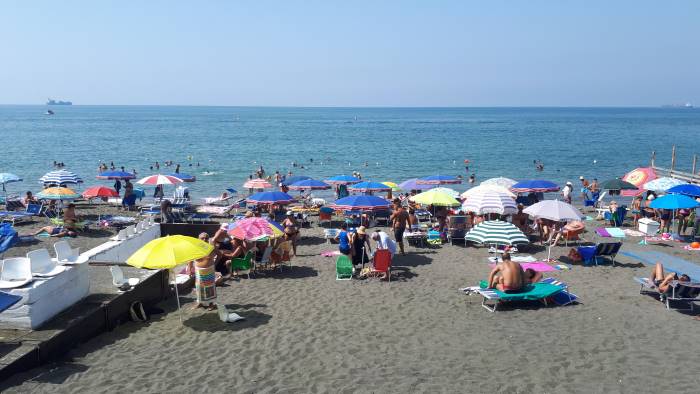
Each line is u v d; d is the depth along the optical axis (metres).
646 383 8.28
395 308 11.72
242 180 41.69
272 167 50.62
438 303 12.05
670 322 10.87
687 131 118.06
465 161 52.38
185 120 177.75
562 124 156.62
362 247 14.16
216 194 34.91
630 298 12.38
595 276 14.25
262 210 23.81
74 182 24.03
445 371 8.69
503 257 11.95
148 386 8.13
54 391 7.89
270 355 9.29
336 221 23.50
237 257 14.20
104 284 11.66
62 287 9.90
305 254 17.06
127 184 26.97
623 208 22.47
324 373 8.61
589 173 47.53
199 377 8.45
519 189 23.67
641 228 20.17
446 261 15.98
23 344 8.69
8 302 7.77
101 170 41.44
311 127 135.50
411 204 24.72
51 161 52.62
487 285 12.41
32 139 84.56
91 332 9.95
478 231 14.44
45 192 20.41
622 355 9.29
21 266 9.42
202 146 74.44
